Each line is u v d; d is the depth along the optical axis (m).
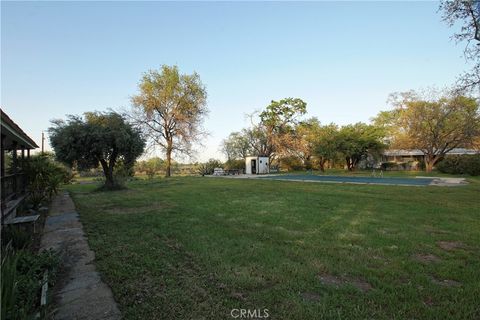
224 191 13.28
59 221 7.37
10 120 6.26
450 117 25.25
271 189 13.95
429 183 16.78
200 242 5.02
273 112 38.38
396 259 4.14
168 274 3.70
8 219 6.31
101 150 14.34
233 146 44.88
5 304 2.21
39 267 3.59
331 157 31.92
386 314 2.70
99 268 3.93
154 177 27.02
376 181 18.73
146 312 2.80
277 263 4.01
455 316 2.65
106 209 9.04
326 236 5.35
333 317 2.65
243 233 5.61
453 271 3.66
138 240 5.29
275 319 2.66
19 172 9.91
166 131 28.50
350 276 3.61
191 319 2.67
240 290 3.24
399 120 29.02
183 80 28.50
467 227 5.96
